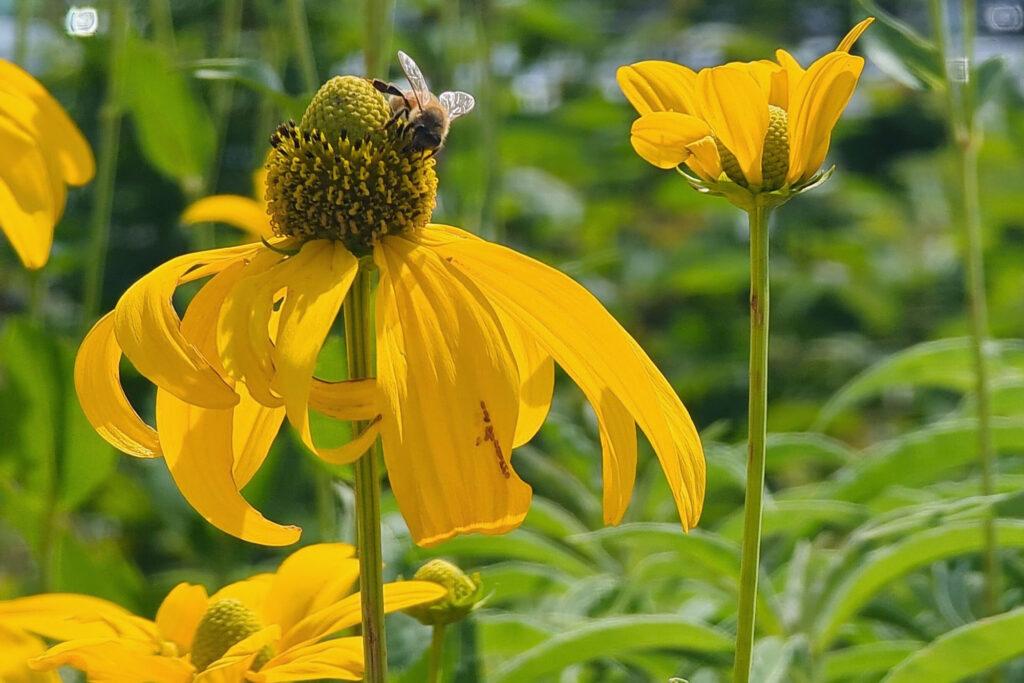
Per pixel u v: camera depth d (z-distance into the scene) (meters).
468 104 0.47
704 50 1.45
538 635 0.54
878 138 1.51
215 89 1.03
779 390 1.13
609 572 0.63
